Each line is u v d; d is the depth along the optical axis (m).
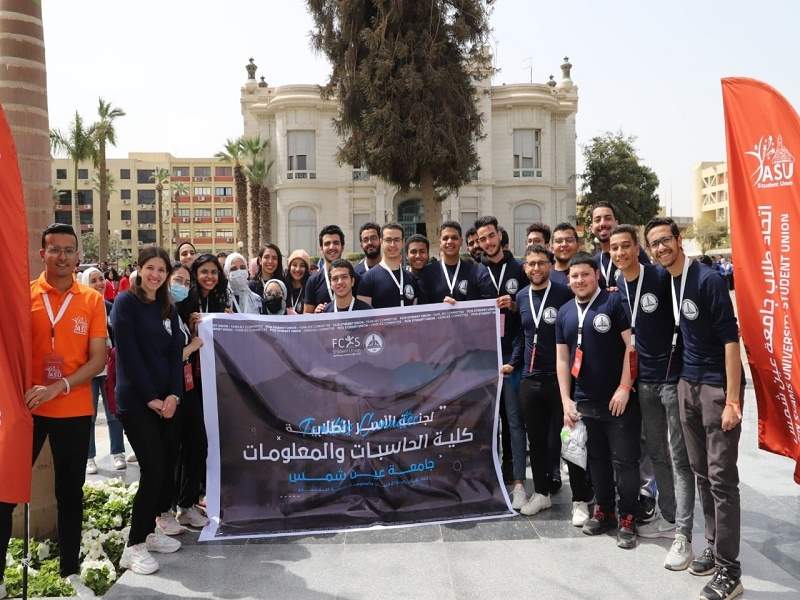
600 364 4.45
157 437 4.23
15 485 3.36
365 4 20.02
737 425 3.69
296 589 3.85
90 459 6.43
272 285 6.54
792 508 5.09
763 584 3.84
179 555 4.37
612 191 35.00
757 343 3.77
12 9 4.57
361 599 3.71
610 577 3.95
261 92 34.38
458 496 5.06
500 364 5.25
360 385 5.04
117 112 37.81
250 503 4.84
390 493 4.96
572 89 36.16
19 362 3.45
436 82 19.23
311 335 5.05
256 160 33.38
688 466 4.12
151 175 82.56
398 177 20.77
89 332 3.98
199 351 4.98
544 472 5.07
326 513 4.85
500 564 4.15
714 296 3.79
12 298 3.42
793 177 3.53
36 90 4.68
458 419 5.14
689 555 4.08
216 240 83.69
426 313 5.17
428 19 19.77
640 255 5.57
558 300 4.98
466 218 33.50
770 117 3.62
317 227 32.97
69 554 3.97
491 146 33.84
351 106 20.38
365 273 5.77
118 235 81.94
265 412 4.92
